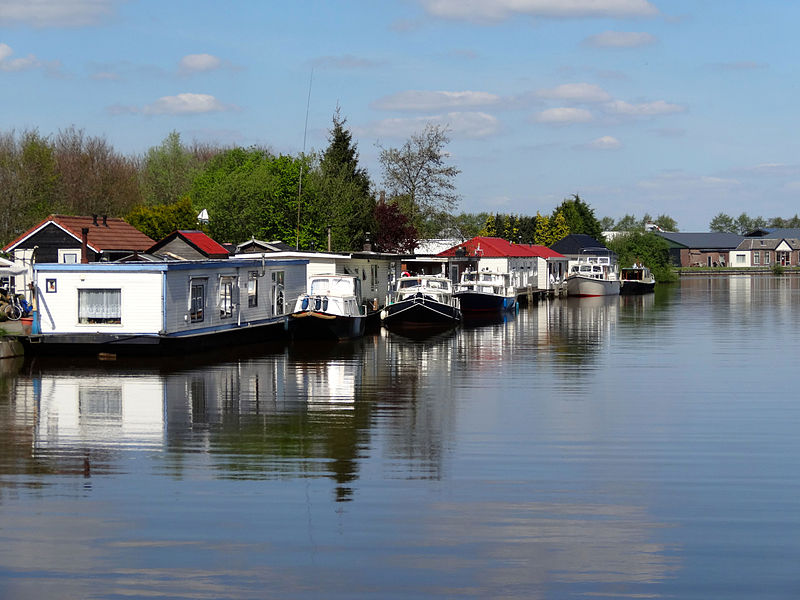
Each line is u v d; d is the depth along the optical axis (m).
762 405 29.86
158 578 14.34
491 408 29.09
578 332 60.59
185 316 41.88
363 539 16.00
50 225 67.12
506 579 14.38
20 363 38.62
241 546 15.64
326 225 84.75
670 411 28.64
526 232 162.88
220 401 29.95
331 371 38.47
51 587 14.00
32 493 18.53
